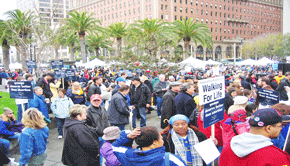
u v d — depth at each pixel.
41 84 8.08
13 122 5.82
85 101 7.66
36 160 3.63
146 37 20.34
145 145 2.24
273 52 61.09
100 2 87.50
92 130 3.74
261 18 96.94
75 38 36.44
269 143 1.80
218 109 3.35
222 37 83.56
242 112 3.20
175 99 4.99
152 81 11.34
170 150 3.11
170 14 70.56
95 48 41.84
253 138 1.86
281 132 3.11
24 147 3.49
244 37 90.94
